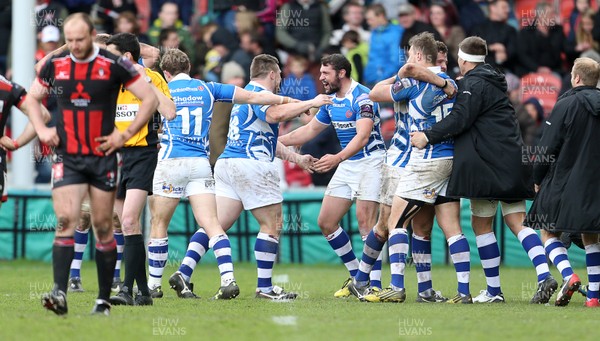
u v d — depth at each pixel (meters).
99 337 22.12
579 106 30.50
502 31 57.44
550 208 30.73
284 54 58.19
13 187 49.72
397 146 32.22
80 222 35.25
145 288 29.09
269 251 33.00
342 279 42.22
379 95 31.64
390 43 55.31
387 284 40.31
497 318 26.50
